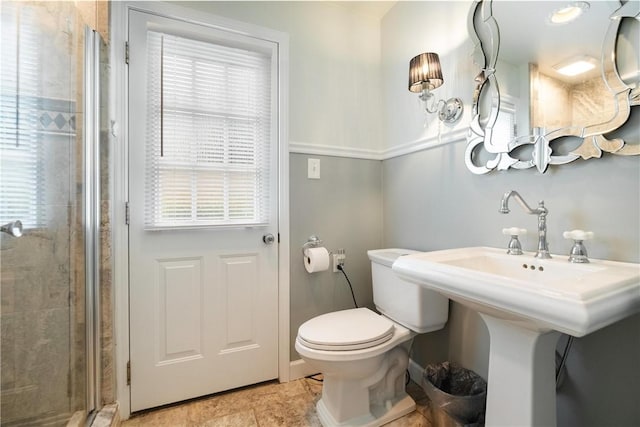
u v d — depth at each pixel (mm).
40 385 1075
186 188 1500
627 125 870
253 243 1637
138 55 1411
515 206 1188
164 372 1451
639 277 726
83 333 1205
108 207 1325
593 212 959
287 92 1698
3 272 1003
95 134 1266
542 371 832
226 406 1462
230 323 1585
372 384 1319
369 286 1936
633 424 870
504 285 703
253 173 1639
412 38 1727
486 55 1272
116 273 1361
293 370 1705
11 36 1012
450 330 1475
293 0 1746
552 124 1041
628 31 863
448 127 1488
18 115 1025
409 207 1752
